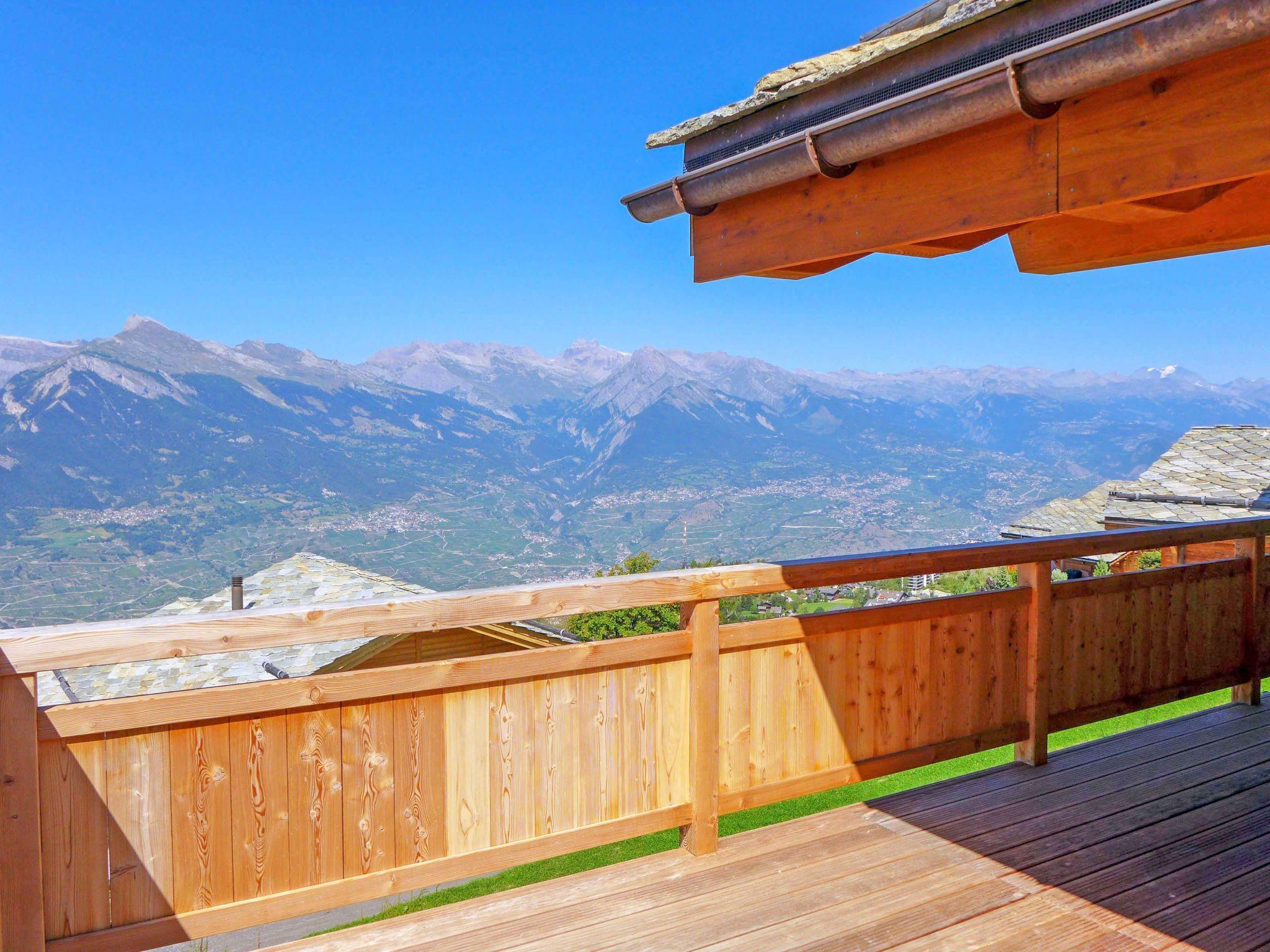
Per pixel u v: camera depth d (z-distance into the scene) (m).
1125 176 1.91
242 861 2.44
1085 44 1.78
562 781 2.93
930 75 2.21
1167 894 2.79
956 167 2.29
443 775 2.72
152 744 2.32
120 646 2.20
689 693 3.17
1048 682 4.02
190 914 2.37
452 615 2.61
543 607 2.77
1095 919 2.63
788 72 2.59
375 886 2.62
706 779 3.14
